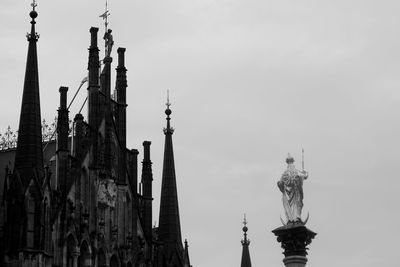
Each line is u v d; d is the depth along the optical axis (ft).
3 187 315.78
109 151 330.95
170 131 374.43
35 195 286.66
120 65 354.33
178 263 352.28
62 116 313.32
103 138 331.16
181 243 358.23
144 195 351.46
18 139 293.02
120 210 334.85
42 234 285.23
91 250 311.68
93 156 324.19
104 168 327.06
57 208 300.20
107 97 337.52
